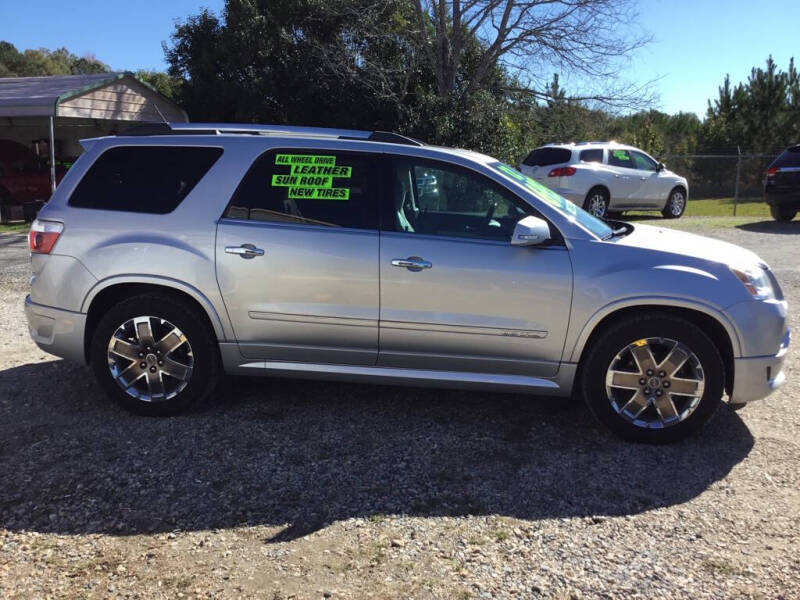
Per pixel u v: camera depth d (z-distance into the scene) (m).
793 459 3.85
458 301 4.07
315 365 4.32
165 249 4.23
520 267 4.03
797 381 5.18
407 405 4.66
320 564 2.86
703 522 3.21
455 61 17.20
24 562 2.85
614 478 3.63
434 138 17.27
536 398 4.82
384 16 18.17
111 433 4.13
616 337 3.99
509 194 4.17
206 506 3.31
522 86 18.03
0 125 18.52
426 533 3.10
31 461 3.75
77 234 4.33
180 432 4.16
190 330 4.28
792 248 11.62
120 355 4.33
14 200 16.59
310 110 18.92
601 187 15.42
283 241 4.18
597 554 2.95
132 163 4.41
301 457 3.85
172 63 20.53
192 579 2.75
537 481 3.60
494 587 2.72
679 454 3.93
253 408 4.56
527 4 15.90
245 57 18.88
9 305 7.57
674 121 36.31
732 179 26.77
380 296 4.13
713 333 4.11
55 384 4.97
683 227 14.79
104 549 2.95
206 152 4.37
